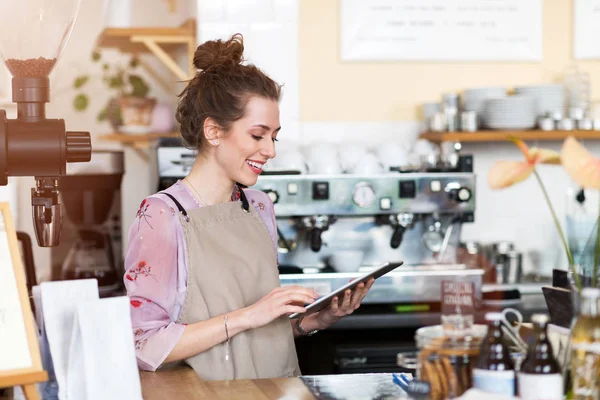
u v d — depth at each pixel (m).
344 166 3.98
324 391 1.91
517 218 4.40
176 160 3.85
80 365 1.67
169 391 1.92
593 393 1.66
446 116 4.11
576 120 4.09
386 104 4.34
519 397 1.68
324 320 2.44
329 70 4.29
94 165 4.38
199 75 2.32
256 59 4.18
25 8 1.86
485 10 4.34
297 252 3.96
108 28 4.28
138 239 2.22
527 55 4.38
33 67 1.89
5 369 1.61
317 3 4.26
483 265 4.09
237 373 2.23
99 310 1.68
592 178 1.67
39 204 1.92
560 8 4.41
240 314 2.17
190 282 2.23
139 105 4.64
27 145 1.86
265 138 2.30
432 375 1.71
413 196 3.88
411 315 3.77
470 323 1.80
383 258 4.04
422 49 4.32
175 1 4.94
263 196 2.54
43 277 4.56
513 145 4.38
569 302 2.01
